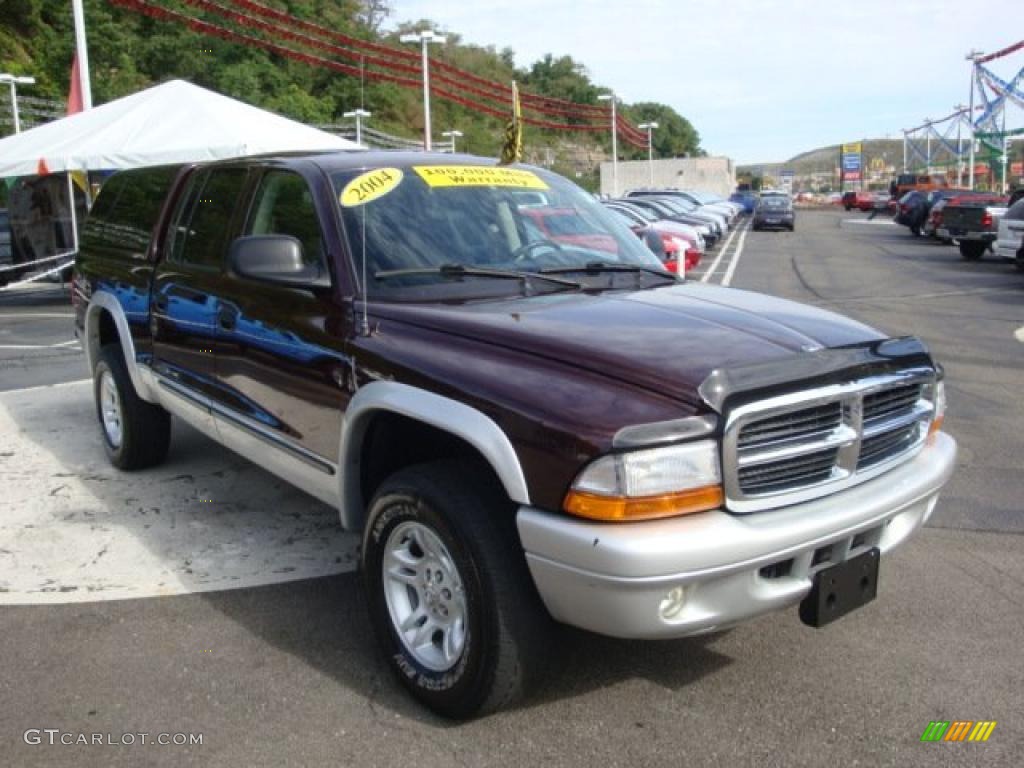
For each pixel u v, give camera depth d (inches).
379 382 134.9
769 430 117.0
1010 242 765.9
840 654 145.5
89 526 198.2
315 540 191.2
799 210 2871.6
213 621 157.0
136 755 120.6
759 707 131.0
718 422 111.2
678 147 5260.8
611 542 106.8
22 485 224.4
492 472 125.1
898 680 138.0
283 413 158.9
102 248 239.1
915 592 166.9
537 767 117.8
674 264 573.6
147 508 208.8
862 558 126.7
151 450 229.5
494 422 117.1
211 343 178.4
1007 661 143.1
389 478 132.3
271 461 166.9
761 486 117.4
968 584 169.9
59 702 133.2
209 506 210.1
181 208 203.3
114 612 160.2
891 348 133.2
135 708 131.4
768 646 148.0
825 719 128.2
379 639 136.3
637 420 109.4
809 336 131.4
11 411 299.4
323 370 146.8
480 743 122.9
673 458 109.3
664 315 137.1
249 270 145.6
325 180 161.2
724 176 2506.2
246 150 566.9
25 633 152.9
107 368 227.0
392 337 137.2
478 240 161.6
